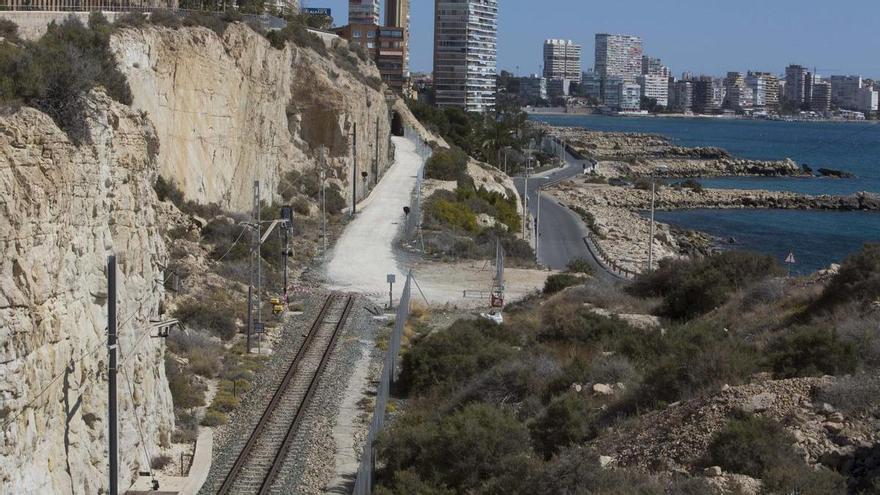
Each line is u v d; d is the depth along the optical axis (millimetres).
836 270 44219
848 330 29547
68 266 21984
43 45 31469
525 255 77312
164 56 55875
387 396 35375
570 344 39906
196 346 39562
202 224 56250
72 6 58469
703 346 29516
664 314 46688
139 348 26516
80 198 22922
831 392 23500
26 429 19531
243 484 27500
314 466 29281
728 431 21594
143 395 26656
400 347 43281
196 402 33875
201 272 50531
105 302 23844
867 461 20594
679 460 21953
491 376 33469
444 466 26000
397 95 137125
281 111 79125
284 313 49188
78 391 21984
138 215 27266
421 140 123750
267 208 69625
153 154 35688
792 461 20766
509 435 26297
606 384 30438
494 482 23266
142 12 60375
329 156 84438
